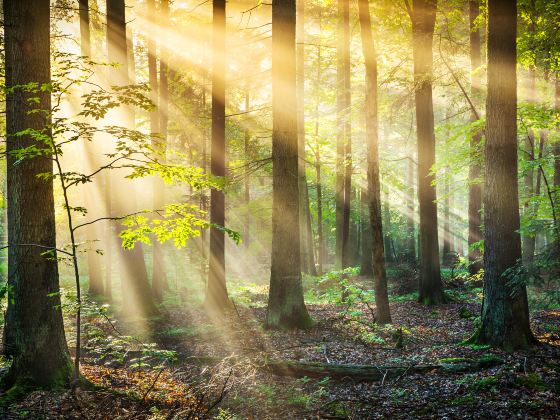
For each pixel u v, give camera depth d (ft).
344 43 61.72
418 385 24.81
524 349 28.58
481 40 63.62
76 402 21.77
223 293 48.91
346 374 27.14
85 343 33.96
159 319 43.34
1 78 31.96
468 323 41.24
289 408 23.26
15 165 22.06
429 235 53.52
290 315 39.50
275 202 39.96
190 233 24.91
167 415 22.16
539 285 26.37
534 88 55.01
